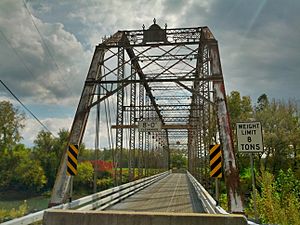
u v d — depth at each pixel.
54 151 65.75
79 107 18.08
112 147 25.11
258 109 60.12
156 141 59.97
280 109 51.84
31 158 63.84
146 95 39.81
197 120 38.41
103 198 16.28
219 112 16.91
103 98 18.55
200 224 8.13
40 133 66.06
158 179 48.16
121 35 21.47
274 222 23.45
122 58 21.77
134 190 25.44
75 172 13.33
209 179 28.55
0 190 54.00
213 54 18.75
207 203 14.61
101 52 19.95
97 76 19.28
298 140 47.62
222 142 16.02
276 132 49.41
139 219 8.41
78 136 17.03
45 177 60.22
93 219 8.61
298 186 28.80
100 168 49.72
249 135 9.77
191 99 42.62
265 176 28.44
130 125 29.52
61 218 8.73
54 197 14.98
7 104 51.16
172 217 8.29
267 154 50.22
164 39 20.97
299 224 23.48
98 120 18.75
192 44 20.31
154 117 43.16
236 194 14.76
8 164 54.75
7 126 51.12
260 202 25.25
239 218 8.09
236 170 15.25
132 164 31.36
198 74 26.70
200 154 33.88
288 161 48.53
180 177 61.16
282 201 26.97
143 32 21.22
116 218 8.52
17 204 46.62
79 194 53.38
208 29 20.34
